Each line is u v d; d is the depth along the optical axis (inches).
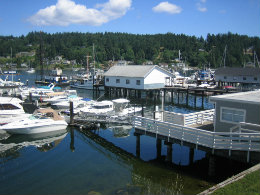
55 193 517.0
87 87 2396.7
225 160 631.2
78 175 603.8
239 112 598.9
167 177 585.0
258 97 627.2
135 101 1760.6
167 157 664.4
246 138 516.1
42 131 950.4
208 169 625.0
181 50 7603.4
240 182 402.6
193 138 593.3
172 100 1788.9
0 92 1593.3
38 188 539.2
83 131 1000.2
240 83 2257.6
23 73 4653.1
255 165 474.3
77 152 770.2
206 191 388.8
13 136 928.9
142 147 808.9
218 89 1753.2
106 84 1996.8
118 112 1140.5
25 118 981.8
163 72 1841.8
